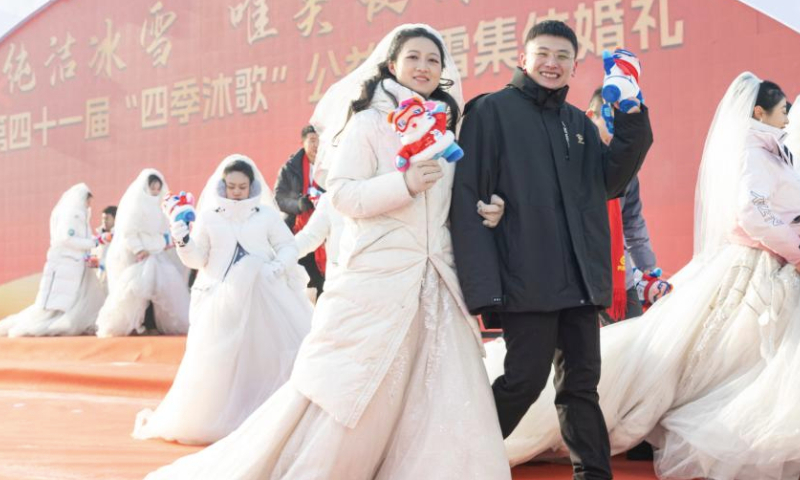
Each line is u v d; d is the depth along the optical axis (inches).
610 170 109.8
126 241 323.3
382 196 96.3
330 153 115.3
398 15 371.6
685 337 130.2
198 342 169.8
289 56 398.6
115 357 287.6
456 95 113.0
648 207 316.8
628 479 121.8
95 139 447.8
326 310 98.3
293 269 191.6
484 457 94.2
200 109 420.5
